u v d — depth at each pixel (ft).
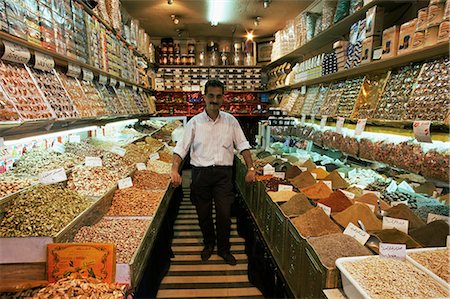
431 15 5.64
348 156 10.41
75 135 10.87
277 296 6.91
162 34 20.20
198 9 14.69
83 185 7.25
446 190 6.40
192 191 10.06
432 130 5.85
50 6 6.51
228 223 9.86
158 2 13.76
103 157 9.52
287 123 14.55
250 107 21.49
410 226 5.71
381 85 8.14
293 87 16.11
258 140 17.66
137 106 14.52
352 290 4.06
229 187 9.84
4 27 4.84
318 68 11.38
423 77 6.40
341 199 6.85
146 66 17.84
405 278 4.14
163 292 8.31
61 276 4.47
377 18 7.57
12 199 5.09
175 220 13.60
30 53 5.92
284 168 10.53
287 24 15.88
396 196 7.05
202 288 8.50
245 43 21.11
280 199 7.54
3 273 4.49
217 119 9.70
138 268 5.18
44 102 5.88
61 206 5.48
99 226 6.18
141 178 9.63
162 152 13.99
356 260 4.56
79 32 8.13
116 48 11.80
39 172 6.91
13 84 5.20
